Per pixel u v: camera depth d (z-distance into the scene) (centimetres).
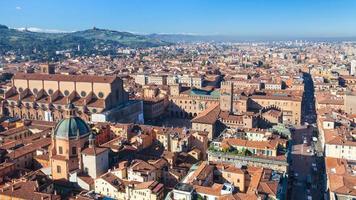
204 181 16538
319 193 19850
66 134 18762
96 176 18538
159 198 16562
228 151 19975
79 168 18762
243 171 17412
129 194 16838
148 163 18825
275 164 18888
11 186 16338
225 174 17638
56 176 18738
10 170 18888
